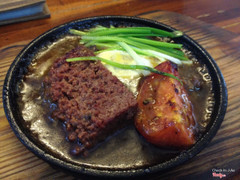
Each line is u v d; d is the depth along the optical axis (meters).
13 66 0.21
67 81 0.20
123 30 0.25
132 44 0.25
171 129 0.17
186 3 0.37
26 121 0.19
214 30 0.32
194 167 0.20
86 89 0.19
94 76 0.20
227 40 0.31
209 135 0.18
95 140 0.18
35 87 0.21
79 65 0.21
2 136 0.21
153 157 0.18
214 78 0.23
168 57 0.24
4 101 0.19
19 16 0.31
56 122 0.19
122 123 0.19
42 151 0.16
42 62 0.24
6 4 0.30
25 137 0.17
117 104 0.18
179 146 0.18
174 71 0.22
